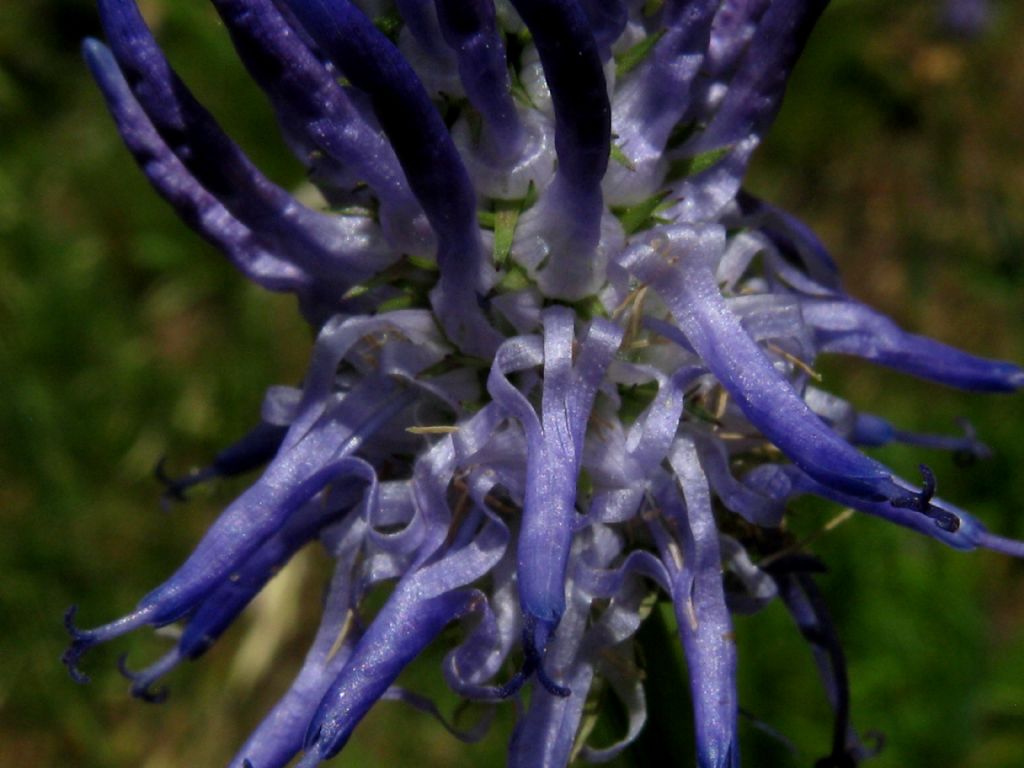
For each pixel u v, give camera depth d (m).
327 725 0.05
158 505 0.13
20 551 0.13
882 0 0.16
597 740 0.07
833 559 0.11
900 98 0.16
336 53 0.05
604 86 0.05
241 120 0.14
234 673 0.12
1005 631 0.13
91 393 0.13
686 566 0.06
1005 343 0.15
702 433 0.06
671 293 0.06
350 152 0.06
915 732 0.12
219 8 0.05
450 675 0.06
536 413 0.06
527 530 0.05
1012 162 0.16
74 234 0.14
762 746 0.11
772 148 0.16
